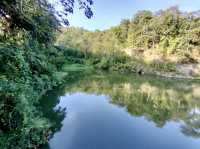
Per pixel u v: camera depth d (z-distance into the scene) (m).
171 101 15.16
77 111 10.97
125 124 9.53
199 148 7.54
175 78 32.06
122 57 40.09
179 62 38.31
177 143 7.84
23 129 5.34
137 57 41.09
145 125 9.56
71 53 44.09
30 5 4.60
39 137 6.62
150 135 8.46
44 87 13.11
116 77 27.73
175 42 40.97
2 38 5.29
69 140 7.46
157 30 46.78
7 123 4.93
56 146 6.95
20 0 4.33
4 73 5.49
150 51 44.12
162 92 18.66
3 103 4.79
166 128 9.34
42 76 13.32
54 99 12.98
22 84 6.15
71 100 13.24
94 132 8.34
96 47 51.53
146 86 21.77
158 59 39.22
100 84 21.00
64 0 4.84
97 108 11.88
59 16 5.09
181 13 47.44
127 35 55.91
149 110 12.27
